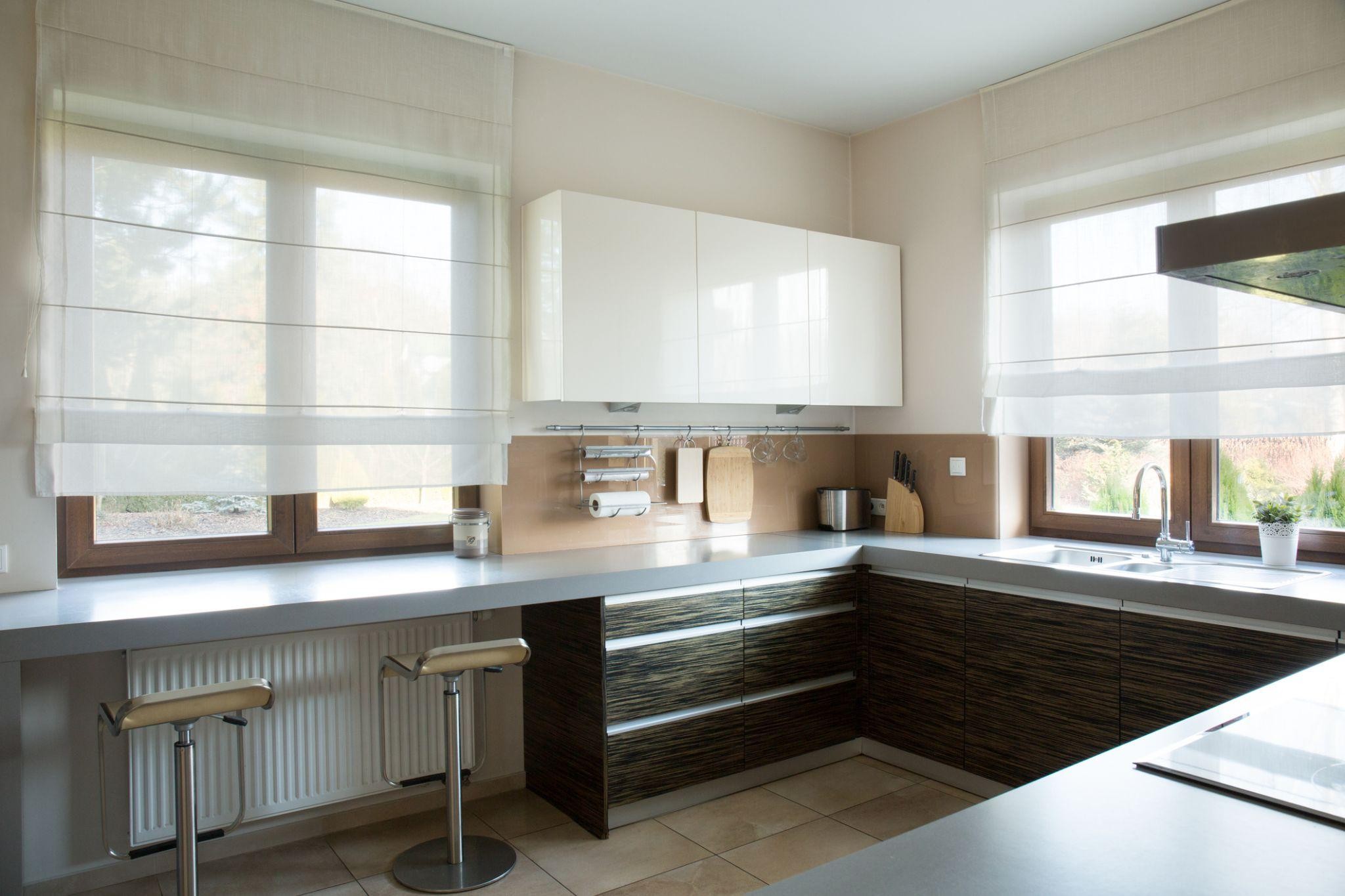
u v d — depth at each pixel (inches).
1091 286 131.9
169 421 104.8
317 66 114.7
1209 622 101.9
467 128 125.6
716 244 135.7
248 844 112.3
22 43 99.9
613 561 123.6
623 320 125.9
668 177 147.4
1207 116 120.0
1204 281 55.6
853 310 153.8
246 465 109.5
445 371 122.9
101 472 102.1
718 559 125.9
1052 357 136.5
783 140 161.9
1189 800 46.6
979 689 125.9
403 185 120.6
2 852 84.4
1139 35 126.6
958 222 153.0
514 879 104.8
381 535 128.3
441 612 102.1
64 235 99.8
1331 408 108.1
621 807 118.4
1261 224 47.3
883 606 139.4
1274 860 39.6
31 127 100.3
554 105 135.9
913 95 150.3
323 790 112.8
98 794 102.9
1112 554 131.6
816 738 137.0
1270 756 51.9
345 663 114.1
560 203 121.3
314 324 113.8
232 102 109.0
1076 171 134.0
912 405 160.9
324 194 114.9
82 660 101.8
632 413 143.3
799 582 134.6
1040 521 149.7
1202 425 119.3
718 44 130.8
